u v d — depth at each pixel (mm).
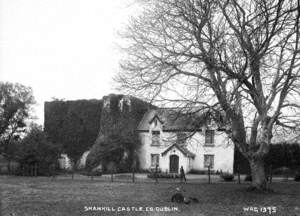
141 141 55625
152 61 20031
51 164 44844
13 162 50375
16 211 15531
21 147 45281
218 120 21844
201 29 19453
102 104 59562
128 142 54062
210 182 33906
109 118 57062
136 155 55219
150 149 54594
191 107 20719
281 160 47406
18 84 61969
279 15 16281
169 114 22016
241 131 22406
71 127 60875
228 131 22297
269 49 17984
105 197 20812
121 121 55719
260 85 21234
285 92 20859
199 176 45188
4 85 60781
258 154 22469
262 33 17766
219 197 21016
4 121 60094
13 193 22891
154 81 19906
